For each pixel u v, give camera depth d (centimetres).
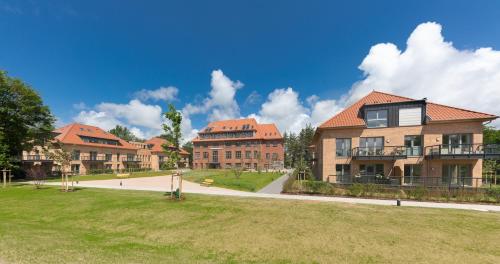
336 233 817
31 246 657
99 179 3203
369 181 1988
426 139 2061
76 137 4669
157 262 581
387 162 2159
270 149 6431
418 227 877
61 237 779
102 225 956
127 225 944
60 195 1619
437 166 2027
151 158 6981
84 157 4691
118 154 5609
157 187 2175
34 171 2908
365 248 699
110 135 5697
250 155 6412
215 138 6869
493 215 1055
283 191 1839
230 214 1062
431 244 729
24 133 3041
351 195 1689
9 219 1058
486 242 747
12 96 2931
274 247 709
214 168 6669
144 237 810
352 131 2291
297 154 7750
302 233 820
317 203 1299
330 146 2344
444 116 2030
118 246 710
